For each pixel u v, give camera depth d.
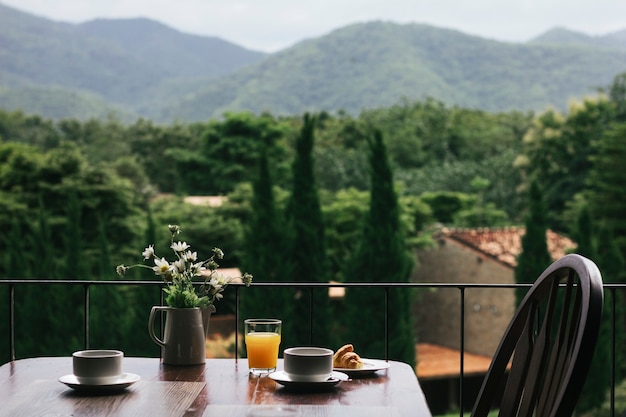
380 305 14.03
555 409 1.11
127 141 36.38
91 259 20.64
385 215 14.21
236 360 1.94
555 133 30.00
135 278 15.72
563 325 1.34
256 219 14.27
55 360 1.92
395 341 13.96
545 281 1.47
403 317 14.09
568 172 29.38
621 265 16.25
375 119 38.91
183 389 1.58
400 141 36.22
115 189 21.81
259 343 1.74
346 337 14.24
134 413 1.37
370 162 14.22
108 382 1.55
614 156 23.75
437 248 21.95
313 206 14.41
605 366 15.09
